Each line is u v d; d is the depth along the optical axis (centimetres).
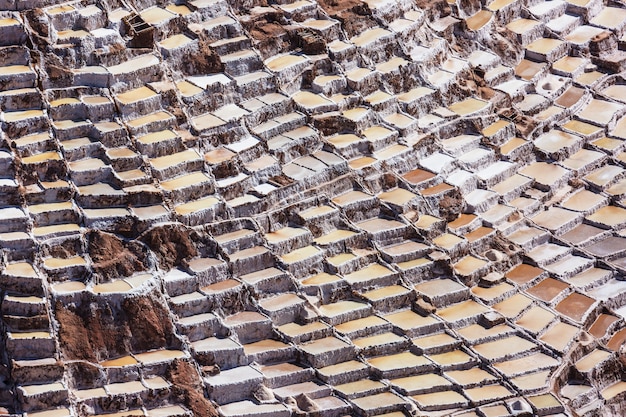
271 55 7325
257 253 6394
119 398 5644
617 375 6538
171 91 6825
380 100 7362
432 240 6862
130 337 5888
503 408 6069
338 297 6450
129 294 5934
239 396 5862
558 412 6094
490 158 7425
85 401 5594
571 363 6419
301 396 5912
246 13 7412
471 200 7175
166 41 7081
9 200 6088
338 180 6875
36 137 6384
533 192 7394
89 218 6138
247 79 7119
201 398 5778
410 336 6344
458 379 6194
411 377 6159
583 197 7450
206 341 6028
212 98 6950
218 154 6756
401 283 6588
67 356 5722
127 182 6359
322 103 7188
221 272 6272
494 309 6638
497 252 6931
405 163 7175
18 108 6469
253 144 6850
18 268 5869
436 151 7325
